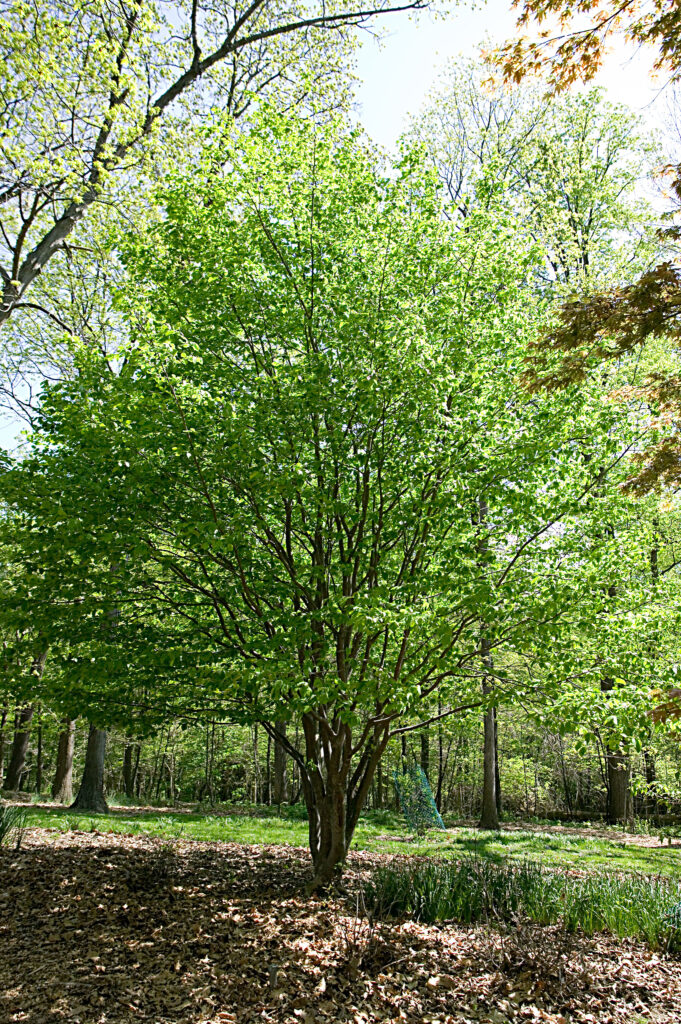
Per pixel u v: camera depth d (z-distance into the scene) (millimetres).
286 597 7562
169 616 8641
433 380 6422
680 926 6797
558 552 7250
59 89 8547
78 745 30516
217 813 17469
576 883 8242
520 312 7965
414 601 6812
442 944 6133
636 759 18312
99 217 12117
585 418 7281
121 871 8398
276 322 7344
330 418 6746
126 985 5086
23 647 7207
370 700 6629
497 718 19094
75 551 6914
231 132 7504
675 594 7387
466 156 18922
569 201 20062
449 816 23203
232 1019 4633
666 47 4922
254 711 7488
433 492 7008
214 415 6703
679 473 6082
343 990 5152
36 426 7324
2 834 9125
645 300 5215
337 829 7973
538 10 4973
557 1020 4887
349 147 7711
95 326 15297
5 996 4844
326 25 13156
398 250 6973
